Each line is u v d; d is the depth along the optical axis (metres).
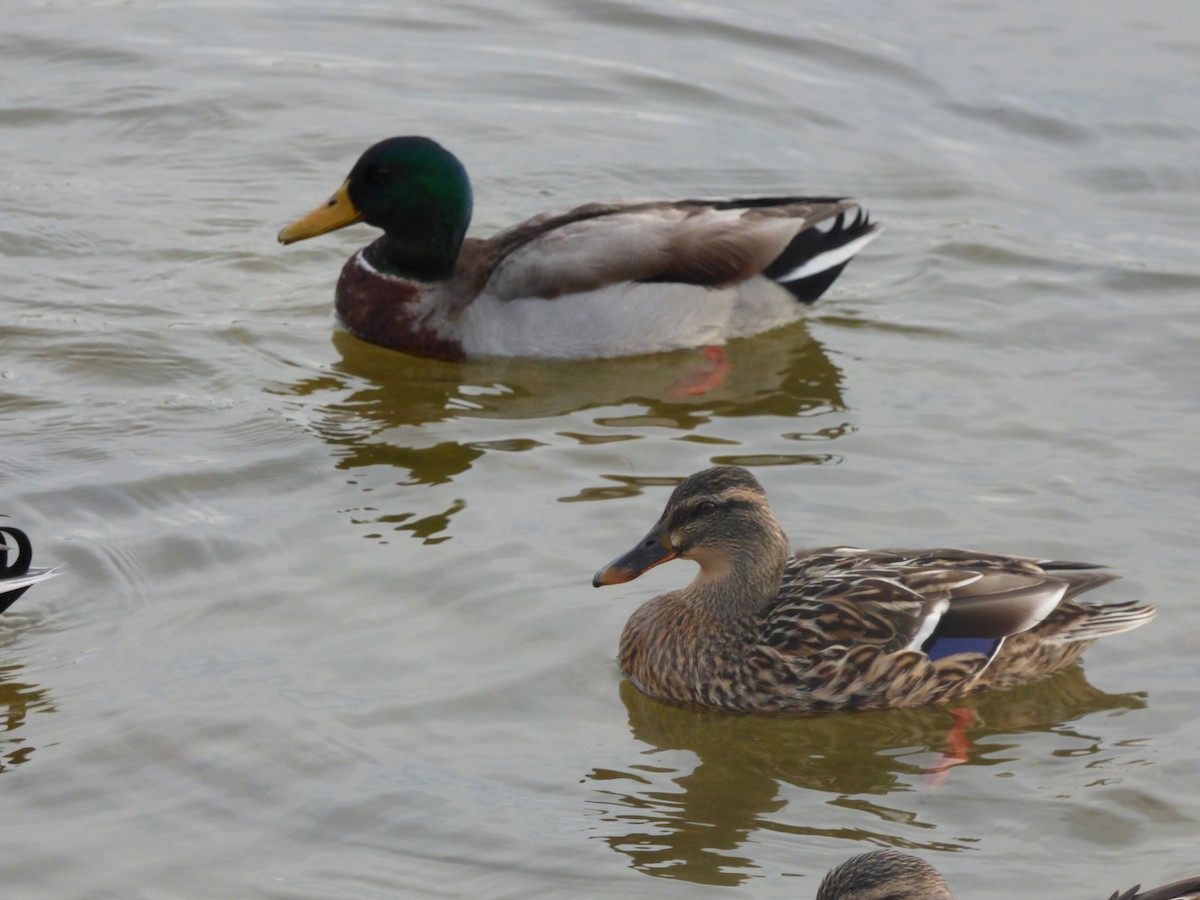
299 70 21.62
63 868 9.61
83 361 15.70
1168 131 20.69
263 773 10.43
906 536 13.17
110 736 10.70
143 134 20.06
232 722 10.86
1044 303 17.39
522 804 10.29
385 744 10.74
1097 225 18.94
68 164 19.33
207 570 12.55
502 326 16.55
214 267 17.70
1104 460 14.41
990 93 21.55
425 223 16.66
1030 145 20.56
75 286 17.03
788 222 17.08
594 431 15.02
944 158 20.23
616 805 10.36
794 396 15.73
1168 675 11.81
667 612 11.83
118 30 22.38
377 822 10.05
